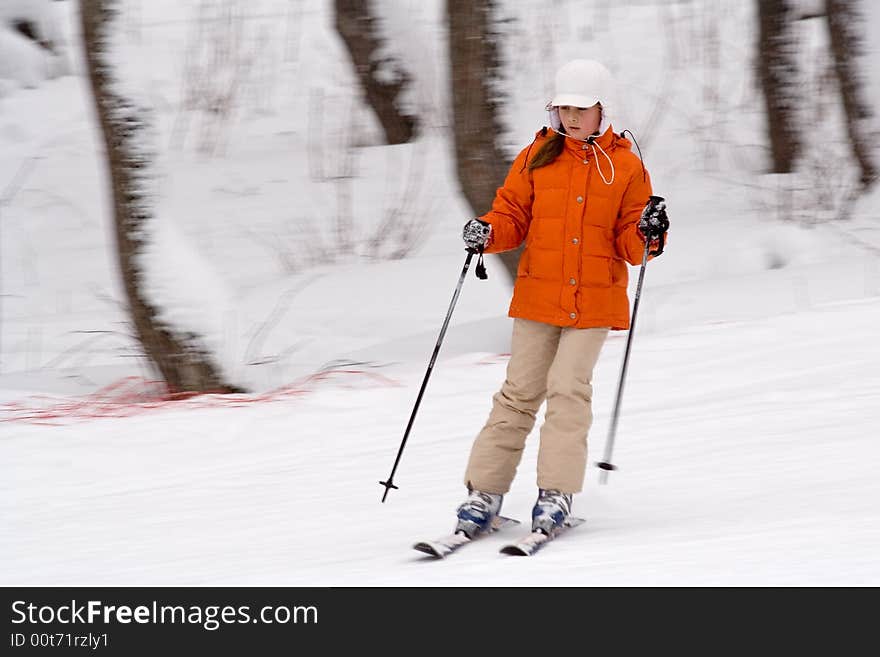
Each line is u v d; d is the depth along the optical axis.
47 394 26.66
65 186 45.25
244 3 59.69
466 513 13.30
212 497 17.67
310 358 28.81
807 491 14.03
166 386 26.38
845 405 19.00
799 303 28.38
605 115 13.33
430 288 33.69
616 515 14.12
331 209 41.56
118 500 18.06
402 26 47.09
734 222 38.25
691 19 56.44
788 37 42.41
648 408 20.86
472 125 27.73
